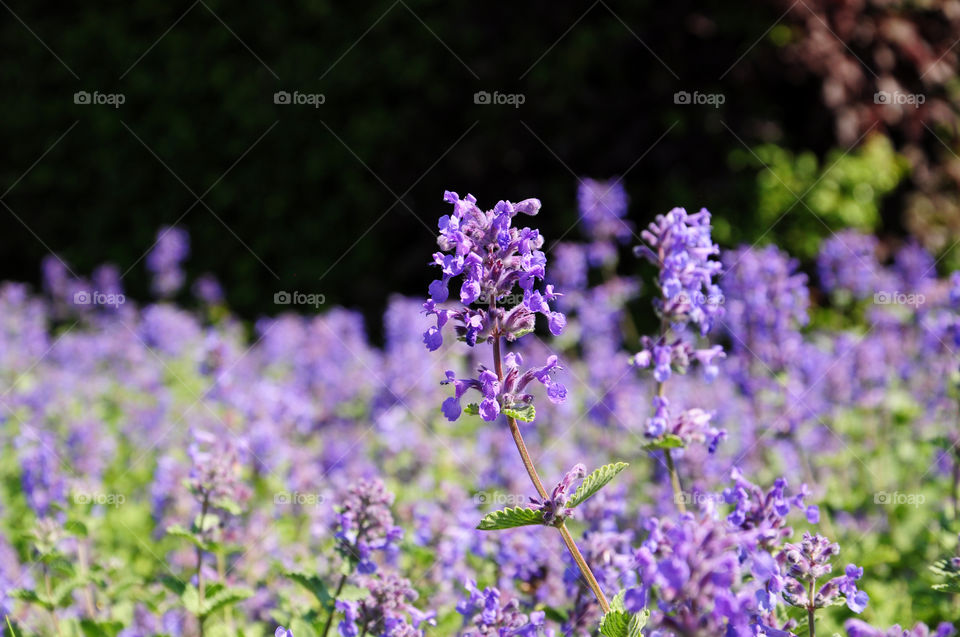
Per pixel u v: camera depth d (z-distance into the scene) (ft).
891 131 40.88
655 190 38.83
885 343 23.40
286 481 19.49
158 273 35.22
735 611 7.04
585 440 22.98
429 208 41.91
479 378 9.62
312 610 12.25
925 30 41.29
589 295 29.35
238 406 22.56
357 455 20.89
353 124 42.27
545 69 39.70
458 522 15.15
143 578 16.56
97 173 46.09
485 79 40.42
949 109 40.78
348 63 42.09
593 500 13.76
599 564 12.62
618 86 39.42
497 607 10.83
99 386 29.12
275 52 43.11
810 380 20.11
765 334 18.10
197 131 44.29
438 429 24.66
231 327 33.83
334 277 42.88
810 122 38.83
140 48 44.86
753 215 37.35
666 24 38.40
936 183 41.24
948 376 19.60
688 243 11.87
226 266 43.91
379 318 41.75
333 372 26.50
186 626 14.37
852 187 37.83
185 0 44.21
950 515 15.70
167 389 27.53
